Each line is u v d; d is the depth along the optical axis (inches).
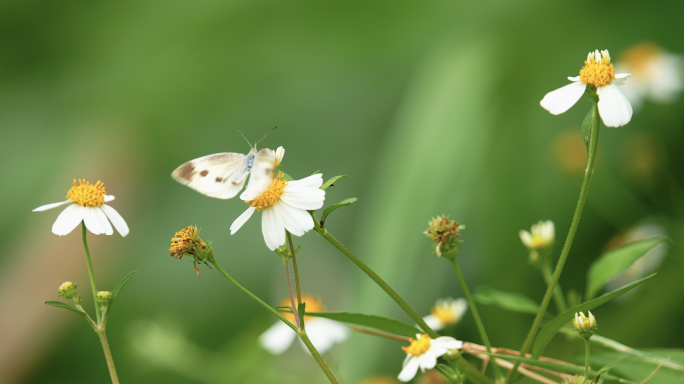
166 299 57.2
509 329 35.9
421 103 49.0
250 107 70.0
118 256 61.2
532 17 56.2
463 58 50.5
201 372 41.6
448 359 29.2
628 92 47.3
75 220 29.5
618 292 28.1
